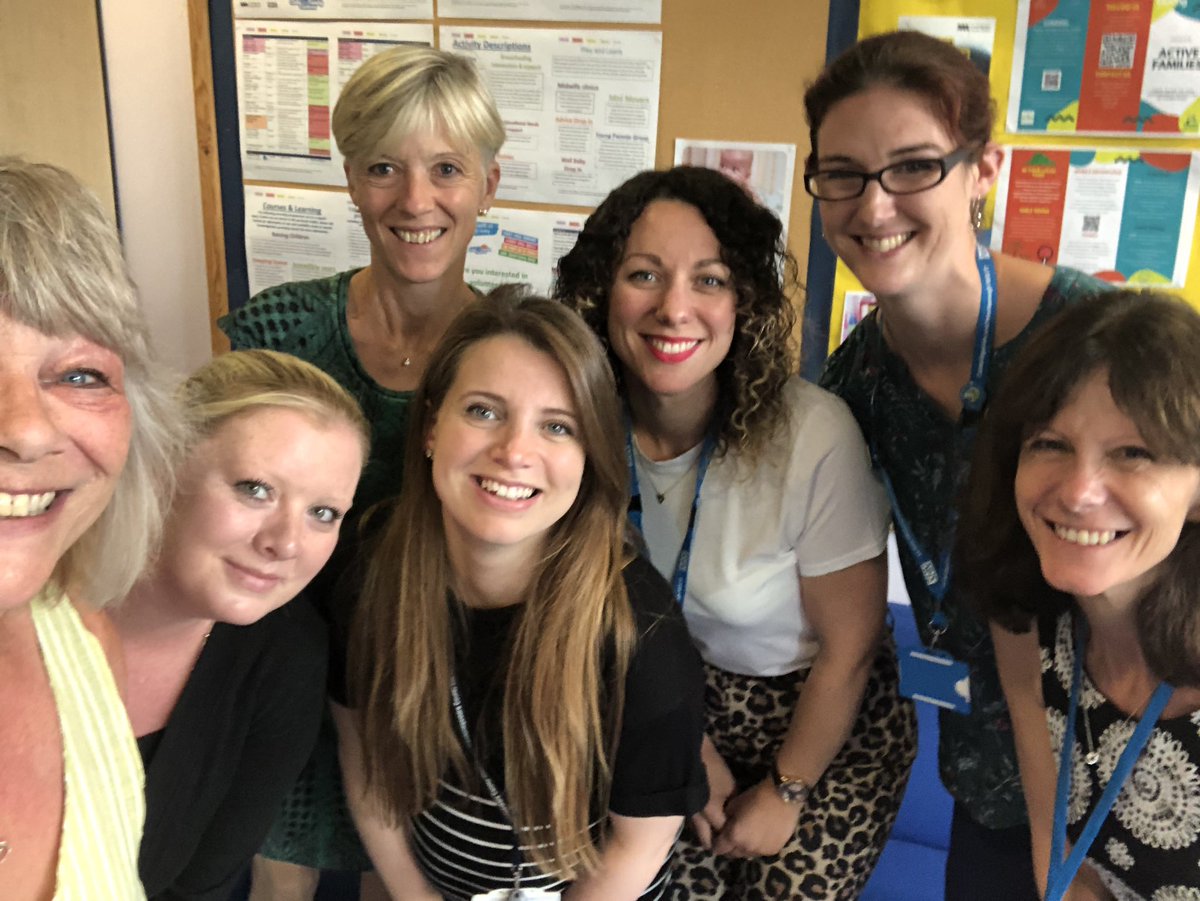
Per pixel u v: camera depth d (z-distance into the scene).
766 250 1.30
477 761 1.24
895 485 1.49
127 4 2.40
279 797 1.20
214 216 2.50
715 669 1.53
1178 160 1.92
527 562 1.21
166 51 2.42
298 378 1.06
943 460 1.40
